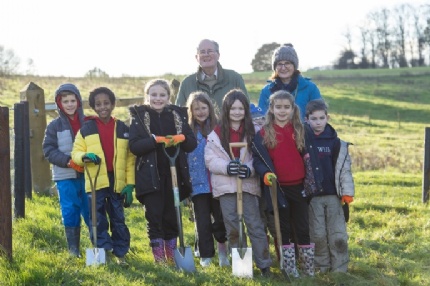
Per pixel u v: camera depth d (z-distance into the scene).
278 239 6.35
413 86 56.28
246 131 6.66
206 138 6.99
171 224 6.83
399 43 95.12
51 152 6.68
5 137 5.95
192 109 7.00
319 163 6.56
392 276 6.90
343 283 6.50
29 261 6.02
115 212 6.64
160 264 6.43
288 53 7.38
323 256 6.84
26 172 9.67
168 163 6.69
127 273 6.01
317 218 6.77
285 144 6.50
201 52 7.82
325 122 6.74
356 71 71.62
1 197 5.96
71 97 6.76
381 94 51.31
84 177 6.73
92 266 6.11
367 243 8.49
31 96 10.34
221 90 7.96
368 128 32.62
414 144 26.55
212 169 6.55
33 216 8.31
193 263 6.45
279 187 6.42
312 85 7.50
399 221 9.84
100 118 6.62
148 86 6.66
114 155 6.55
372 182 14.77
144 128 6.48
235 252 6.36
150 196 6.57
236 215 6.59
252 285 5.97
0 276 5.59
